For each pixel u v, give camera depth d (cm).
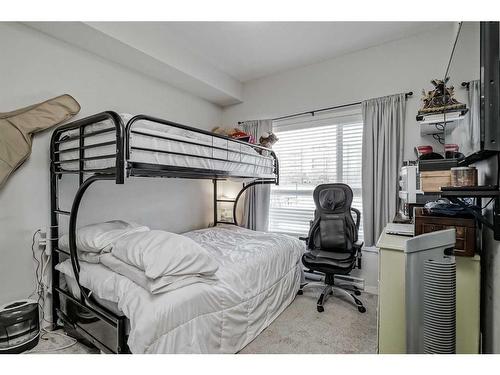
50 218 210
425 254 104
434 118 195
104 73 247
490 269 122
